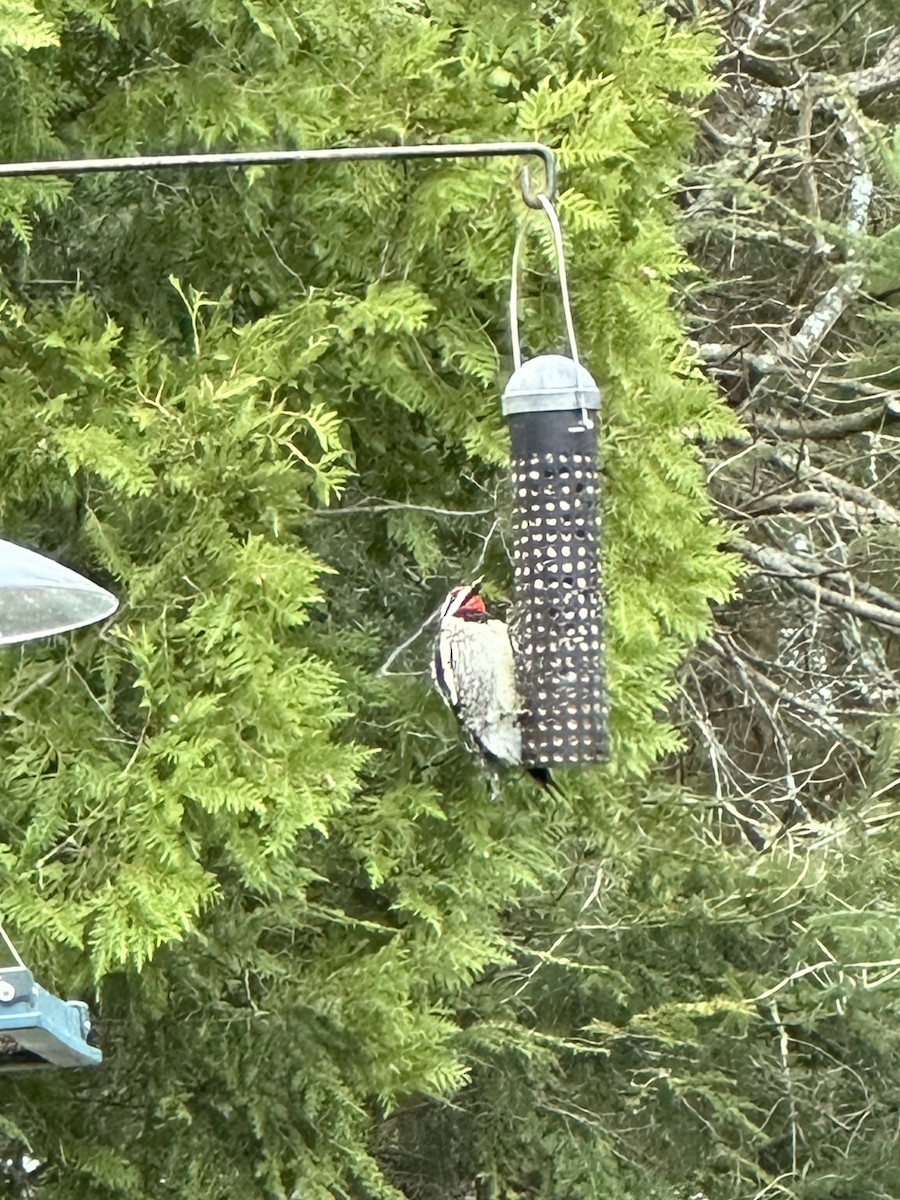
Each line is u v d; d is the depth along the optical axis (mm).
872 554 13188
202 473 7508
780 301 13492
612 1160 11133
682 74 8727
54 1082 9469
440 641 6746
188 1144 9508
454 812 9062
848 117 12766
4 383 7734
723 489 13000
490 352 8266
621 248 8422
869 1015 11320
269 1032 9289
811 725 13008
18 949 7730
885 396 12094
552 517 6438
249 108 8000
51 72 7914
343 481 7891
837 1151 11547
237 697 7543
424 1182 11586
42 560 5746
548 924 11172
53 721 7793
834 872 11305
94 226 8680
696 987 11359
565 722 6578
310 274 8539
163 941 7387
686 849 11375
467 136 8062
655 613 8688
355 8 8117
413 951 9227
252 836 7590
